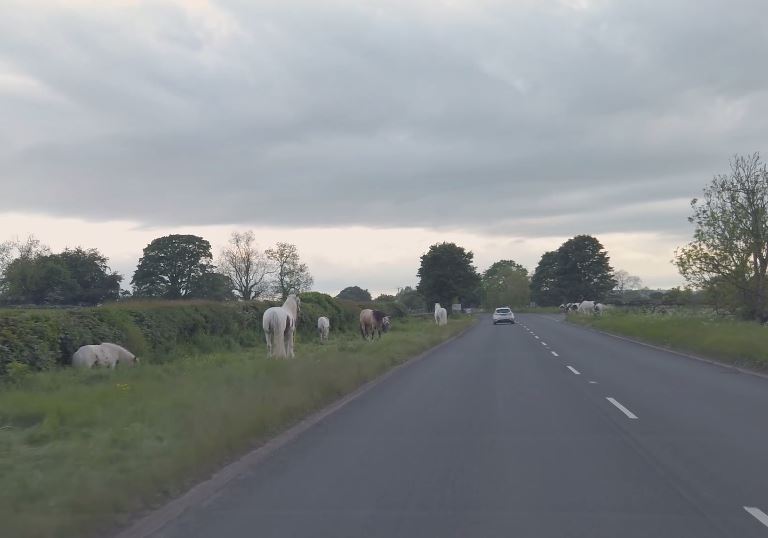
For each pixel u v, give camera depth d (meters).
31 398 13.47
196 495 8.53
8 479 8.39
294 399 14.37
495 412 14.79
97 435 10.85
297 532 7.08
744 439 11.62
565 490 8.55
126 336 23.12
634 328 44.94
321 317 40.59
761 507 7.77
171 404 12.88
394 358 26.84
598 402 16.09
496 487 8.70
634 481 8.95
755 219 38.34
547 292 156.88
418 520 7.41
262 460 10.40
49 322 19.30
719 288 40.06
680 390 18.03
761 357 23.55
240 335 33.28
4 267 39.47
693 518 7.39
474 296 136.62
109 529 7.26
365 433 12.47
